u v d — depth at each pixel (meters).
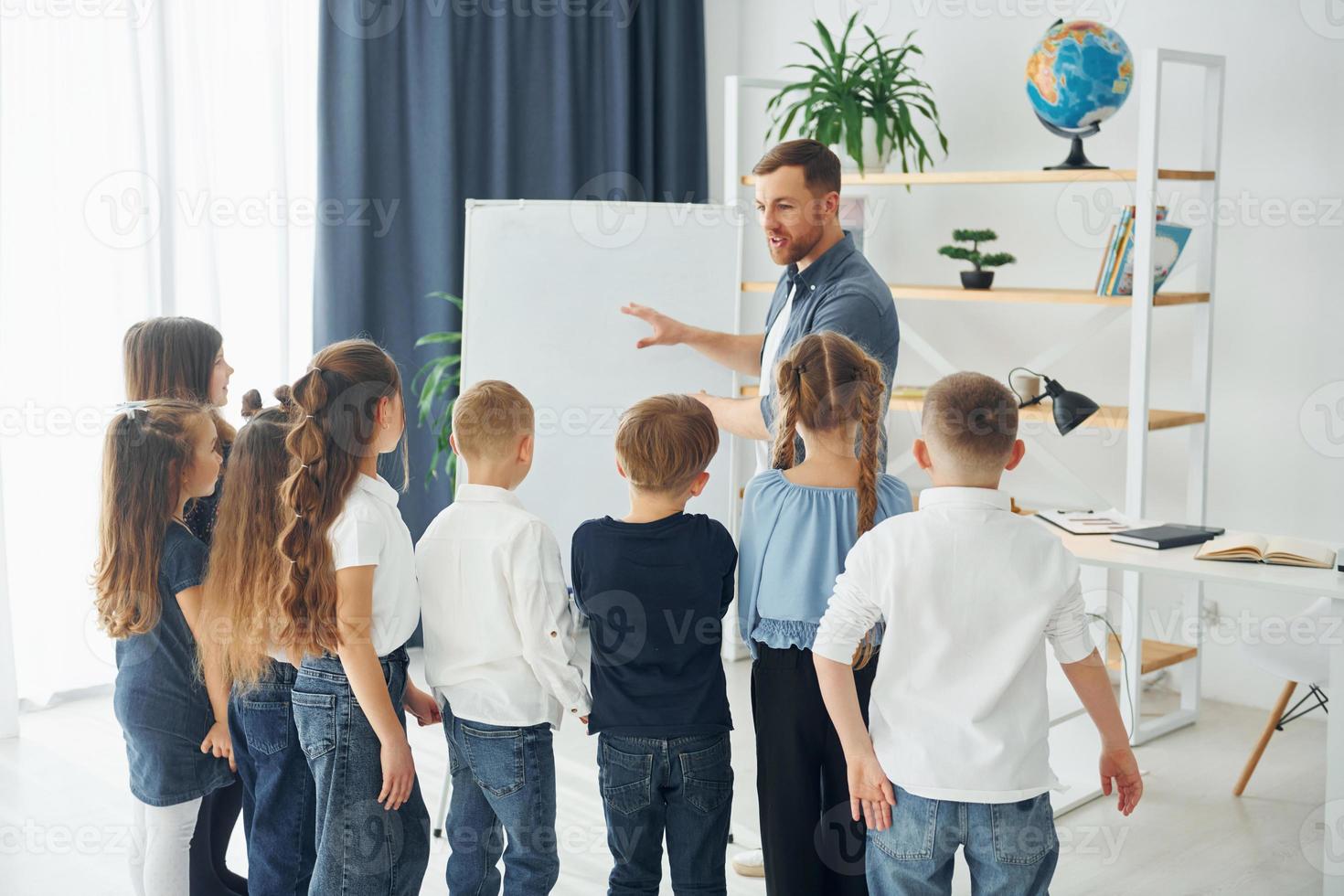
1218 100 3.20
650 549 1.93
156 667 1.95
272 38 3.47
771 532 1.92
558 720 1.99
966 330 3.98
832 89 3.66
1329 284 3.24
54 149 3.18
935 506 1.70
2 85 3.10
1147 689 3.64
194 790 2.00
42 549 3.30
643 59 4.09
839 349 1.92
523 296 2.64
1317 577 2.10
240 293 3.51
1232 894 2.40
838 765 1.92
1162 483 3.61
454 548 1.92
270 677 1.91
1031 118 3.74
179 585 1.93
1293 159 3.27
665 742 1.90
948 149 3.92
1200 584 3.37
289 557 1.78
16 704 3.14
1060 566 1.67
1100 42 3.10
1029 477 3.88
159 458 1.93
